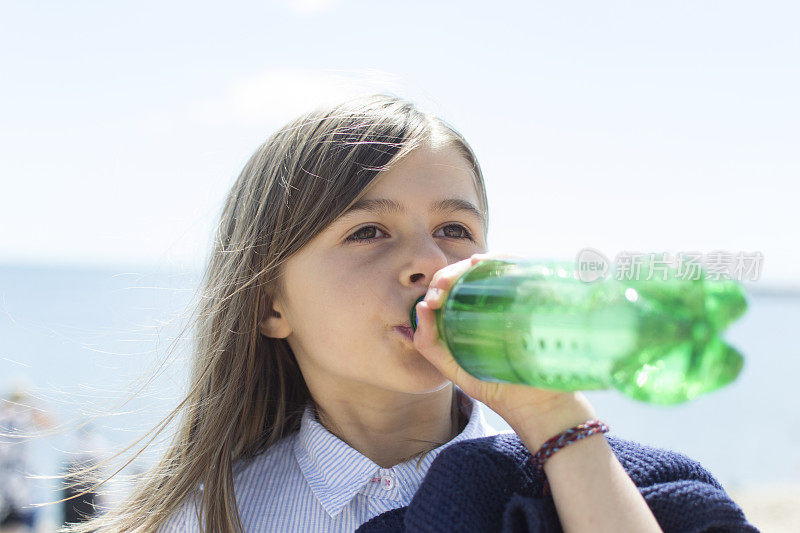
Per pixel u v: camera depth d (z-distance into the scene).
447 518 1.19
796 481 9.73
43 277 57.06
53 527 5.32
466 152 1.62
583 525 1.12
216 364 1.65
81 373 10.23
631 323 0.90
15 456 5.52
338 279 1.41
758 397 16.81
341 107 1.58
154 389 1.95
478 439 1.33
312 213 1.46
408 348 1.35
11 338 15.04
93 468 1.89
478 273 1.18
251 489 1.57
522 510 1.16
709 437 12.48
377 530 1.32
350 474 1.46
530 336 1.05
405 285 1.36
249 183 1.68
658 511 1.19
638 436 12.34
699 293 0.90
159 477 1.66
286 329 1.60
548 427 1.21
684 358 0.90
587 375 1.01
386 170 1.44
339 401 1.55
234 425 1.62
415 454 1.49
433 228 1.46
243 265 1.62
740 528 1.20
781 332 34.53
